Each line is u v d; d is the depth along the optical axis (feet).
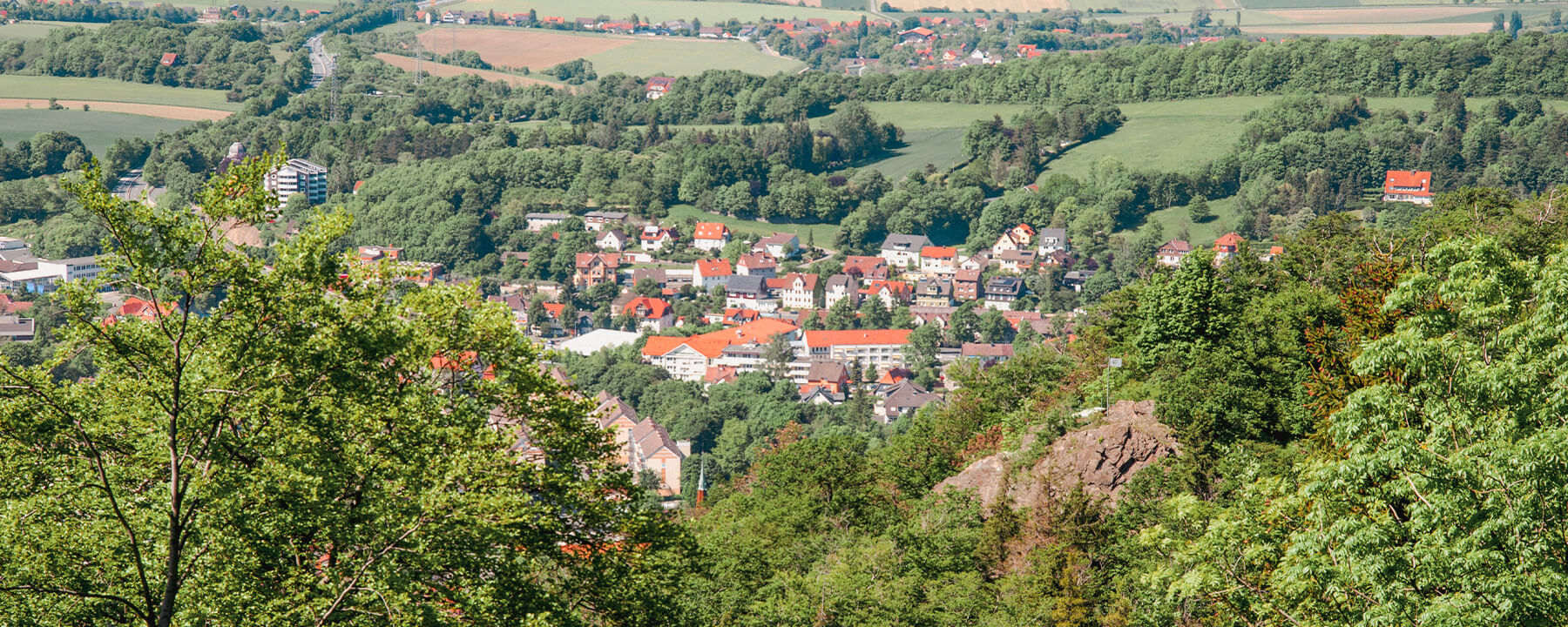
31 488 101.45
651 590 124.36
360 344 110.83
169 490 99.86
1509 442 98.84
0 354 102.73
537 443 124.88
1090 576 187.62
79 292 102.42
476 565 108.17
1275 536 117.08
